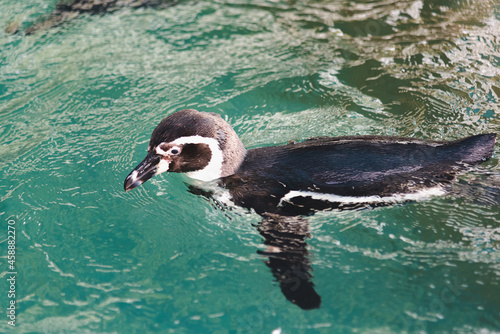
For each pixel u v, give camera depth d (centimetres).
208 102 571
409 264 359
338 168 390
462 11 690
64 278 376
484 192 385
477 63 592
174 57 654
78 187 464
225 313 343
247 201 411
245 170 424
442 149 398
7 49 671
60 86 604
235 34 693
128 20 730
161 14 741
